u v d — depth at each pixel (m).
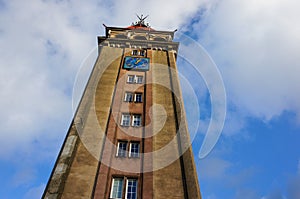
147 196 18.97
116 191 19.88
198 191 19.30
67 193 18.67
